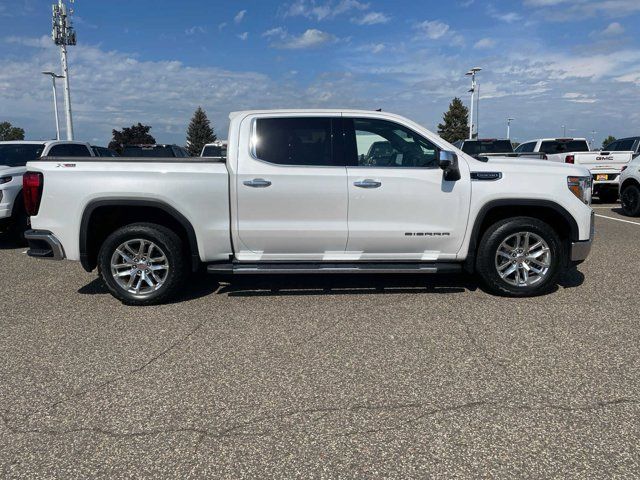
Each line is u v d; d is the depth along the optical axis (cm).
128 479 240
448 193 487
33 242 487
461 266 500
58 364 366
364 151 496
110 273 488
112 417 295
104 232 514
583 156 1304
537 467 244
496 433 273
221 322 448
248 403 308
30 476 243
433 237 494
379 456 255
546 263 500
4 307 496
